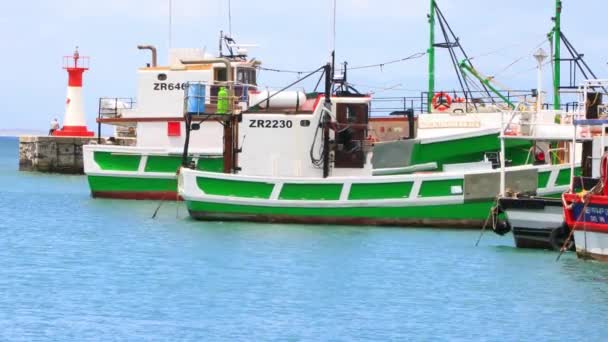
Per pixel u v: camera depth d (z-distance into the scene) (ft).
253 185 233.35
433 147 259.39
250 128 237.04
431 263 193.57
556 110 251.60
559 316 154.71
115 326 147.02
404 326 149.07
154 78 295.28
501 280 178.29
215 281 178.19
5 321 148.87
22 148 479.41
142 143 297.74
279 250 205.77
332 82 239.91
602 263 189.57
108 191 301.84
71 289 171.22
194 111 242.78
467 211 229.45
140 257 201.16
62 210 284.20
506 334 144.97
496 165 255.91
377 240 216.95
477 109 279.90
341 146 236.84
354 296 167.32
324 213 232.12
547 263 192.34
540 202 201.26
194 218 241.14
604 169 187.11
